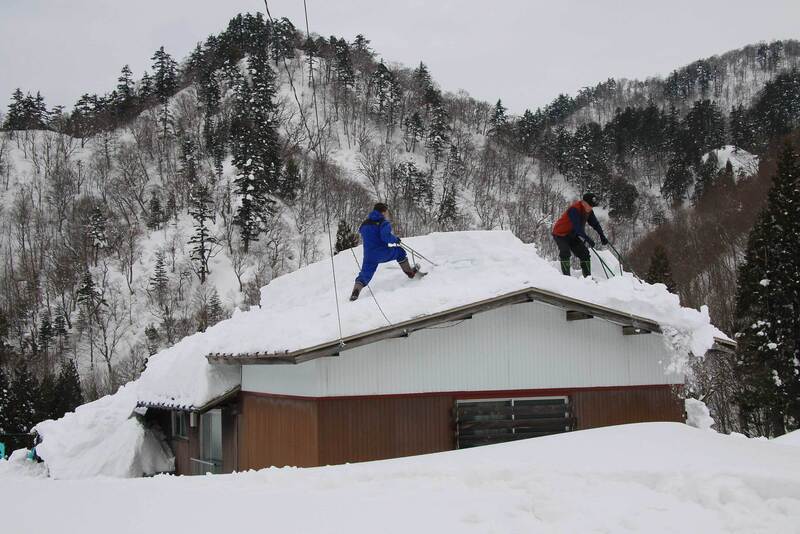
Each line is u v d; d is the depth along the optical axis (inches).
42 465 744.3
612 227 4414.4
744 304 1330.0
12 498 280.2
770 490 218.8
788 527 189.9
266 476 297.6
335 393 444.5
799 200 1289.4
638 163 5580.7
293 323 479.5
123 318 3454.7
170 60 6579.7
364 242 491.5
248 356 479.2
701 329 483.8
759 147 4608.8
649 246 2404.0
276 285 685.9
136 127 5821.9
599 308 477.4
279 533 210.8
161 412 709.9
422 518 217.6
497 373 481.1
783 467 250.8
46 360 3061.0
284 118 5787.4
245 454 544.7
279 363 454.6
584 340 503.2
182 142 5506.9
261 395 519.2
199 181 4825.3
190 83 6815.9
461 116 6747.1
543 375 490.3
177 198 4704.7
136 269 3902.6
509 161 5851.4
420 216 4527.6
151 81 6520.7
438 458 313.1
